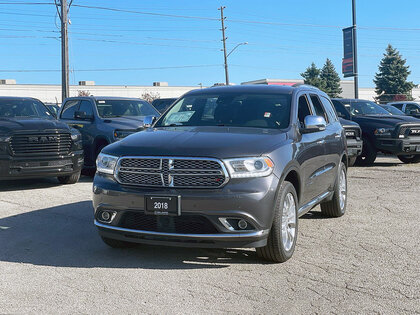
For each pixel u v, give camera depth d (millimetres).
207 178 4336
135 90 69750
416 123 12898
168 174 4391
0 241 5598
